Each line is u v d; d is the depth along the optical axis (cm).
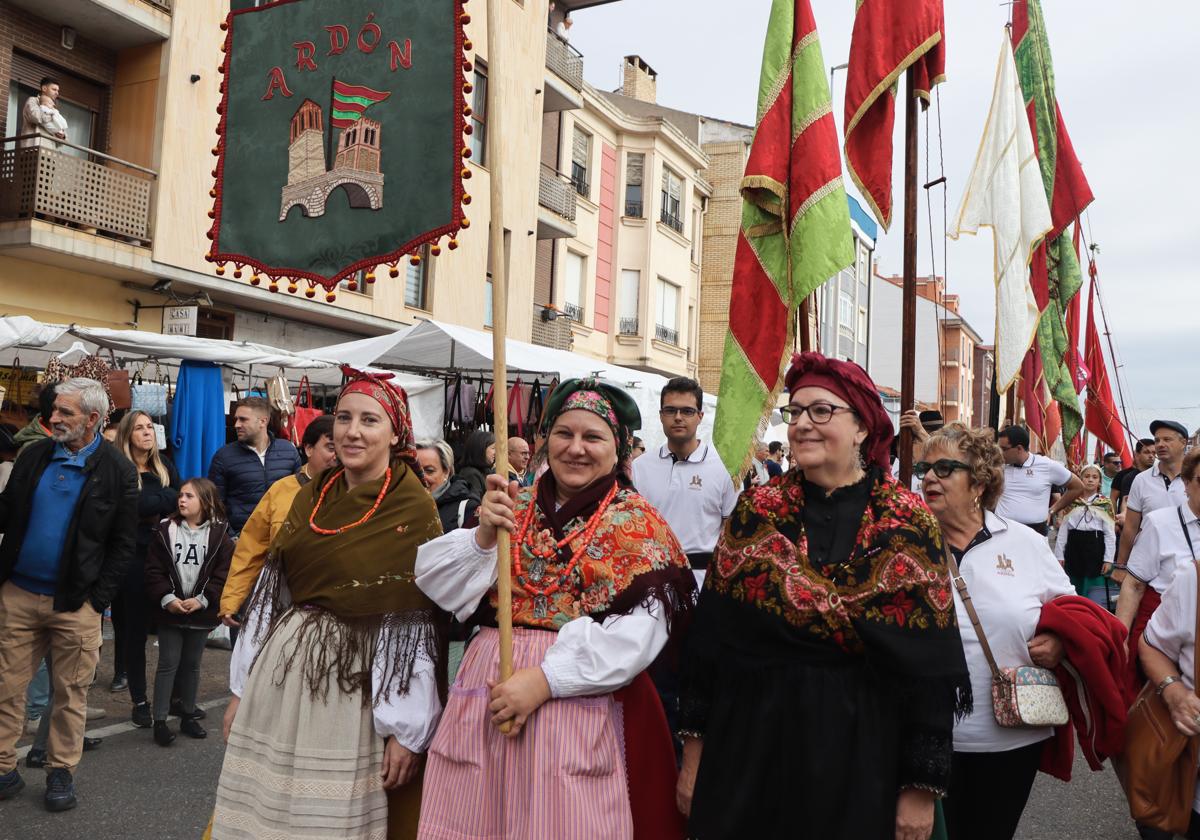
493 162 273
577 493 273
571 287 2495
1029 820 514
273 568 309
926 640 233
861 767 230
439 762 266
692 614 270
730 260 3025
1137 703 320
